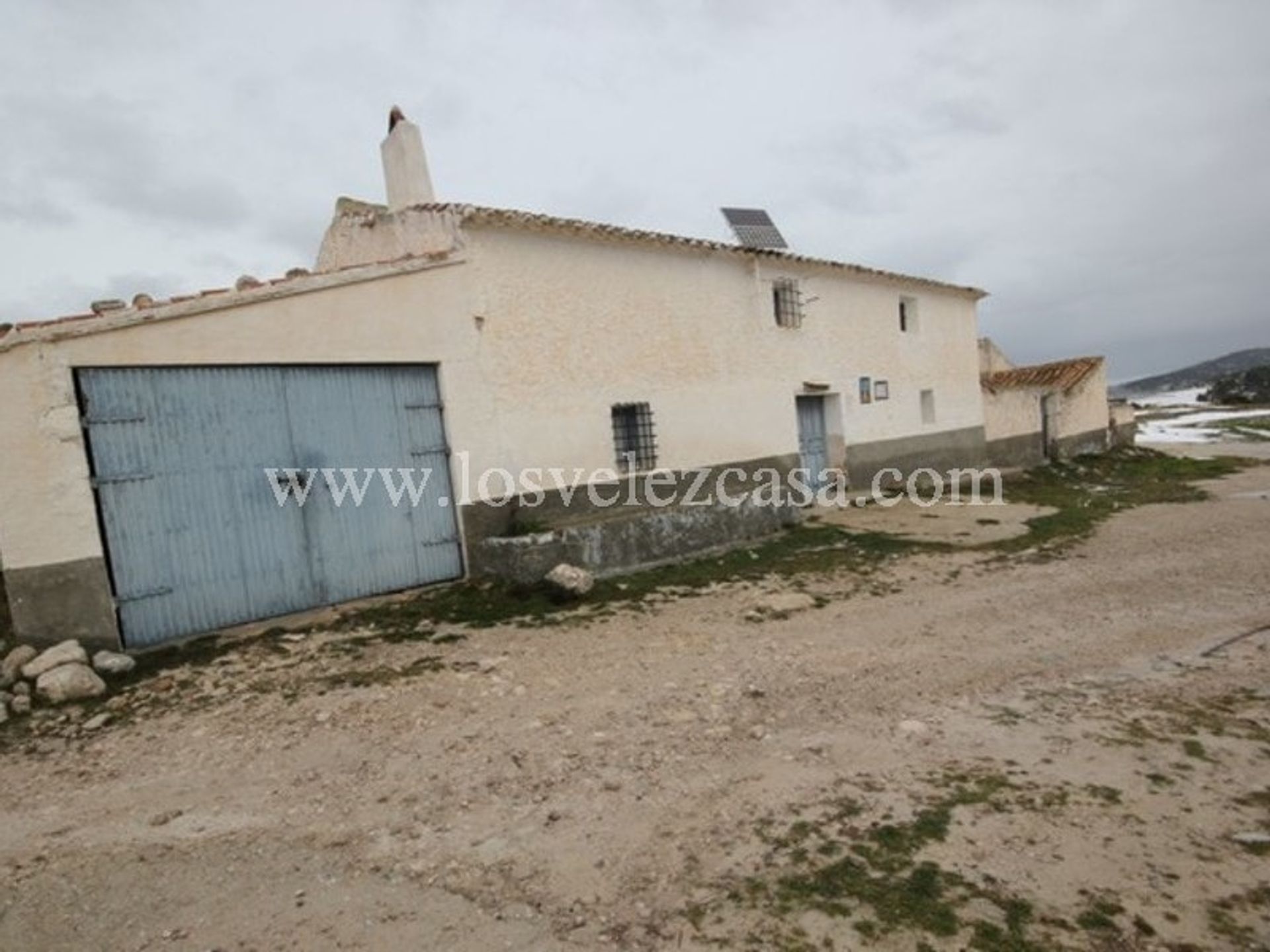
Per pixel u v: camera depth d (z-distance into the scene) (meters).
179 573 6.36
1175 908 2.60
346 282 7.23
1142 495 14.12
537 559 7.74
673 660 5.61
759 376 11.97
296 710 4.77
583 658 5.71
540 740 4.23
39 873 3.14
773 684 5.03
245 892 2.94
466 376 8.11
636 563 8.75
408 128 9.81
